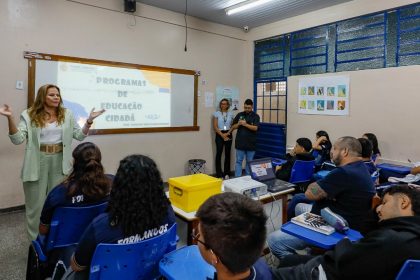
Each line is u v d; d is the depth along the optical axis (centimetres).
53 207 168
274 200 252
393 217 125
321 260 123
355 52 436
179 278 119
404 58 387
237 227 75
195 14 509
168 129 500
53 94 262
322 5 457
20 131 252
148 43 471
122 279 124
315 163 398
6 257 259
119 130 446
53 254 176
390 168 365
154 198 124
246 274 83
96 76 422
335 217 175
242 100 603
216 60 559
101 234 118
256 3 440
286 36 530
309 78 487
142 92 468
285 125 535
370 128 417
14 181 370
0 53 352
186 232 207
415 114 373
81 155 171
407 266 106
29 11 367
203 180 213
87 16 410
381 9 403
